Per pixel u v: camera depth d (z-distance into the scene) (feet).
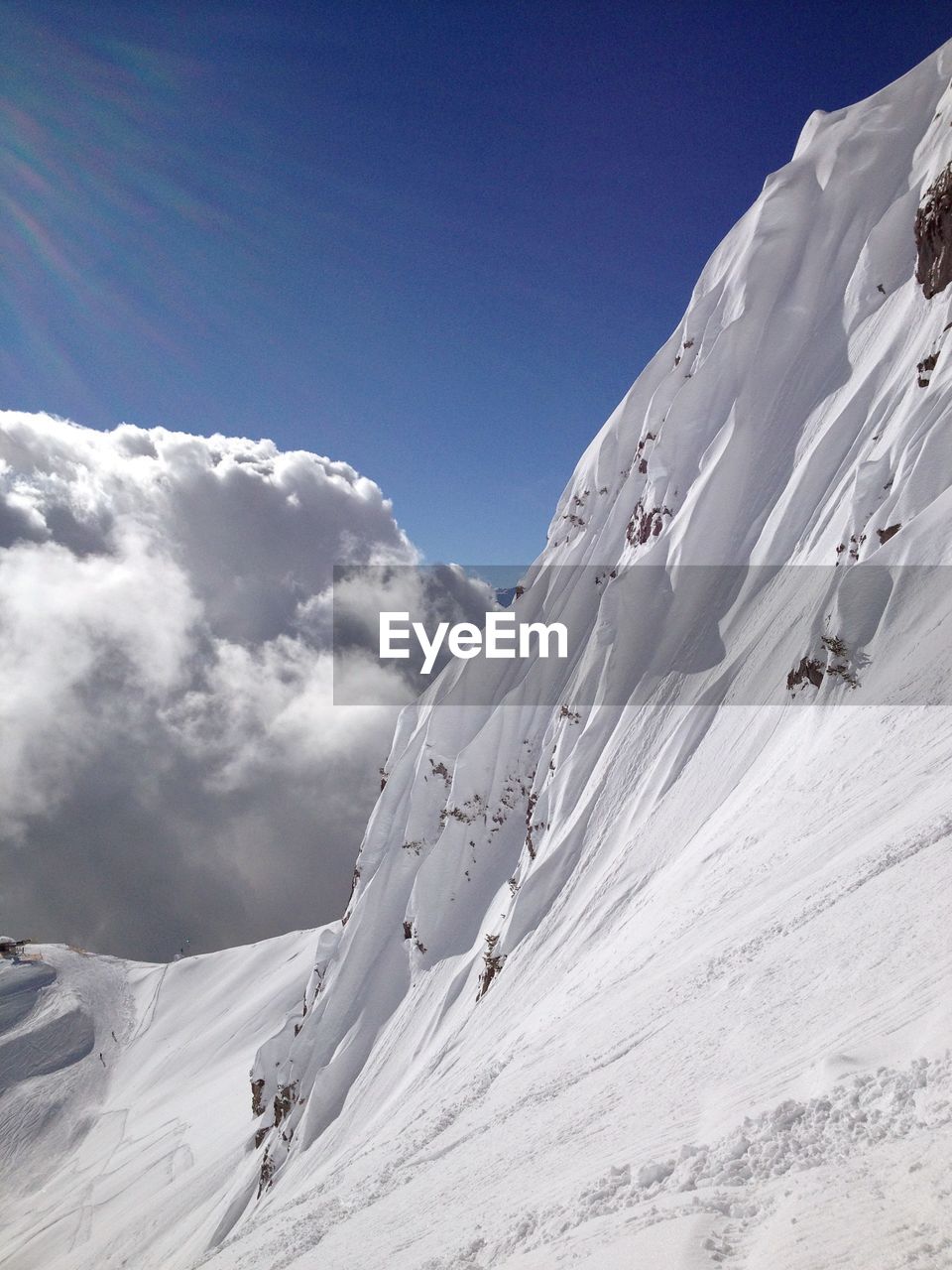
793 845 90.33
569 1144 48.08
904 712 103.35
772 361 242.78
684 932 89.04
